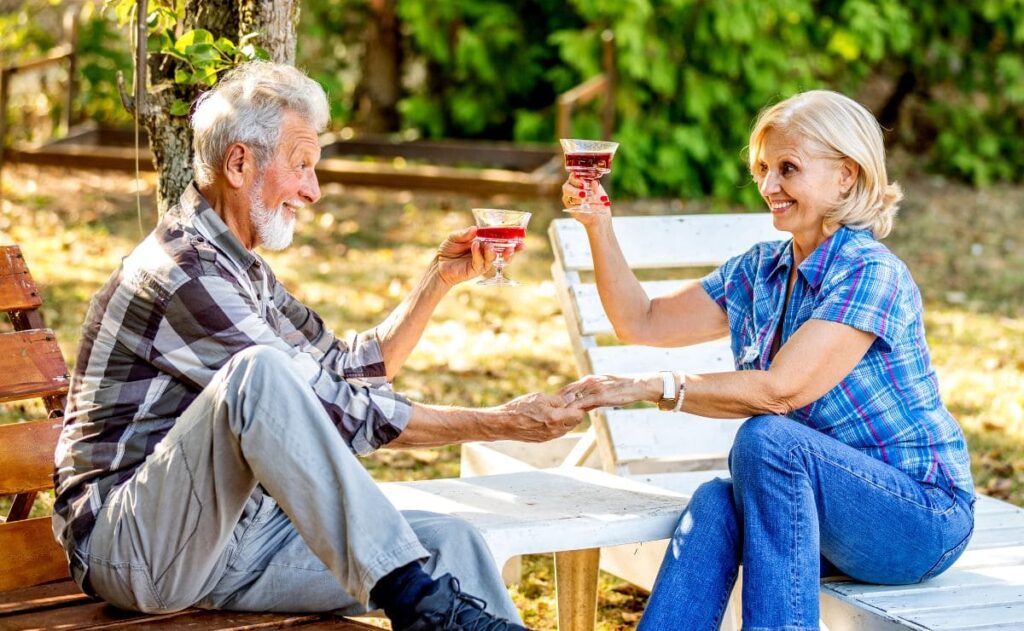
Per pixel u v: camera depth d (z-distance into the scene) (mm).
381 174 9062
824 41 10875
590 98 9938
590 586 3260
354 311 6793
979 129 11883
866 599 2785
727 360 3951
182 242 2713
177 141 3744
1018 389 6098
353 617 2793
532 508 2910
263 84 2756
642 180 10320
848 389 2873
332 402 2705
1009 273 8461
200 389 2701
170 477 2539
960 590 2854
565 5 10656
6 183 9492
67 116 10148
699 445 3818
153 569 2596
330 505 2441
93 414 2709
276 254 7984
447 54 10758
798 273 2977
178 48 3459
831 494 2740
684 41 10359
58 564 2938
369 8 11234
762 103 10508
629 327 3295
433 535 2664
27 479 2939
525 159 10062
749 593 2664
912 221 9969
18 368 2979
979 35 11703
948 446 2908
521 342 6531
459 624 2416
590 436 3963
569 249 3889
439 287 3254
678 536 2793
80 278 7020
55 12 11438
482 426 2844
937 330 7078
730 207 10312
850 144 2863
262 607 2727
